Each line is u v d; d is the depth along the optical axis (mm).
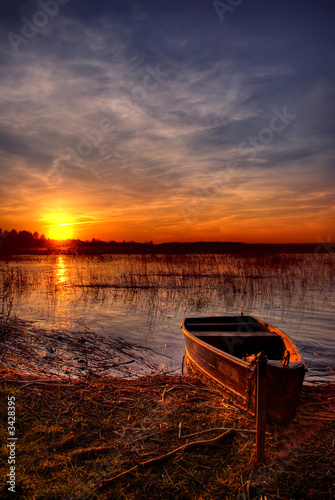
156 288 16641
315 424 4176
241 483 3139
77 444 3674
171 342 8062
